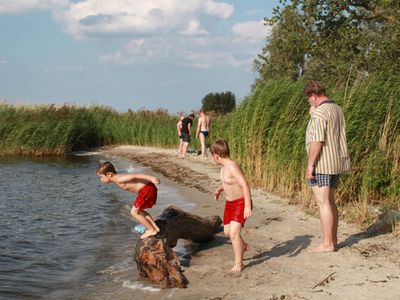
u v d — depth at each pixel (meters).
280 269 6.84
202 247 8.52
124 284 6.84
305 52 19.89
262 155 13.76
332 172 7.10
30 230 10.30
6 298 6.41
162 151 28.45
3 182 17.72
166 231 7.82
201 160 22.09
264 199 11.78
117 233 9.88
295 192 11.99
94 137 34.06
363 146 10.68
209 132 24.44
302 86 13.40
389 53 16.61
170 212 8.33
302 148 11.77
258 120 13.96
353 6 17.80
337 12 17.86
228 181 6.81
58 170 21.61
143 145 33.66
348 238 8.05
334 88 12.55
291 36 19.41
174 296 6.21
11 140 28.03
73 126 29.86
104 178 7.63
